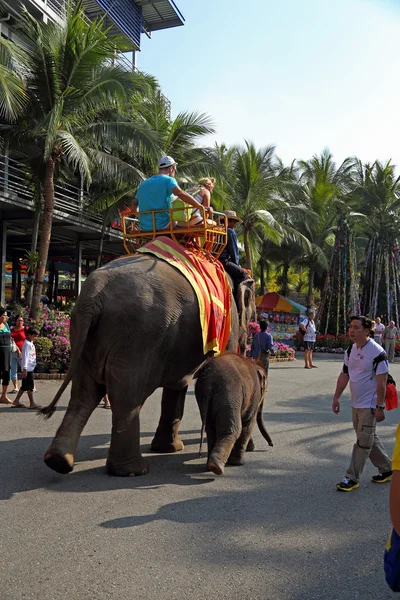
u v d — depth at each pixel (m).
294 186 37.97
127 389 5.54
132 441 5.73
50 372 13.77
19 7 19.97
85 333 5.38
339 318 28.86
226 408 5.84
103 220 21.52
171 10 29.61
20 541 4.08
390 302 31.30
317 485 5.66
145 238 6.91
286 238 36.16
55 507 4.80
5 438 7.40
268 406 10.66
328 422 9.08
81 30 14.69
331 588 3.48
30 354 9.71
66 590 3.38
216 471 5.54
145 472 5.85
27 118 15.57
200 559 3.83
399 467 2.13
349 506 5.03
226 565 3.75
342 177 39.69
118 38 15.20
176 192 6.54
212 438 5.97
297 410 10.24
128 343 5.51
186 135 20.66
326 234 36.56
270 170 30.98
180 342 5.95
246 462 6.48
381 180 36.72
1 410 9.52
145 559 3.81
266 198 28.72
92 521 4.49
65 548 3.97
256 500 5.12
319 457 6.80
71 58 14.42
